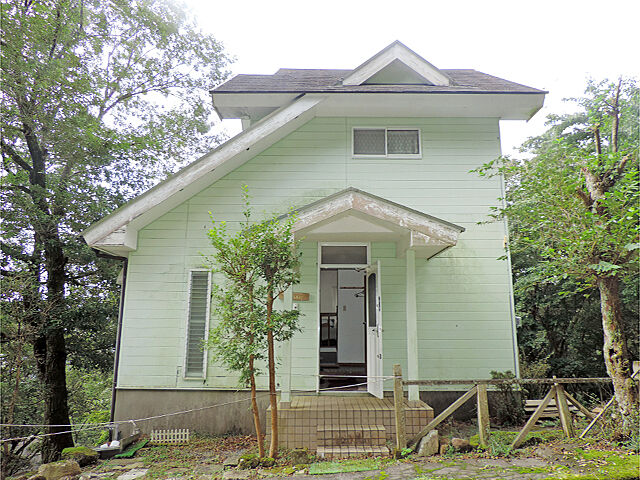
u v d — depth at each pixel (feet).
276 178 27.09
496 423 22.93
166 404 23.85
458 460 16.40
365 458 17.38
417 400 20.43
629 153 19.20
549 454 16.42
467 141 27.89
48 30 30.09
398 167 27.48
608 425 18.13
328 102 26.76
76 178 36.81
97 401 52.21
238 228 26.18
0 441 21.65
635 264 18.63
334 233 23.85
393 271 25.90
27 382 32.42
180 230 25.86
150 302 24.91
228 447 21.17
